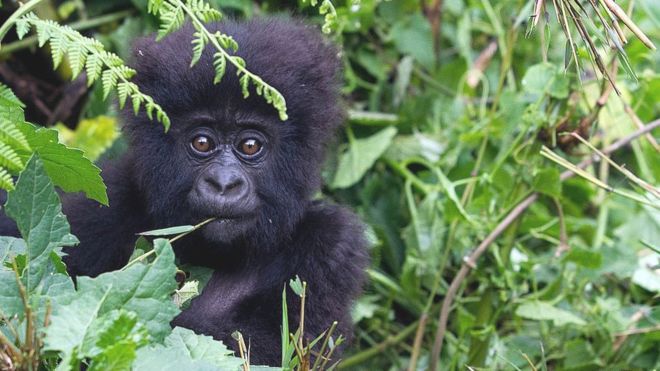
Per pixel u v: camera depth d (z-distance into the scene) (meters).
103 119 11.65
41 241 6.07
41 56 12.85
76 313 5.52
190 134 8.40
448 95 12.84
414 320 11.42
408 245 10.98
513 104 10.62
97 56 6.04
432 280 10.71
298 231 8.95
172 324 7.87
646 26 13.04
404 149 11.84
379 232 11.29
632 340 9.98
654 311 9.95
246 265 8.89
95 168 6.75
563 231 10.11
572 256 10.03
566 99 9.50
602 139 11.78
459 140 11.45
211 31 8.50
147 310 5.89
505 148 10.66
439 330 9.80
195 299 8.80
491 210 10.05
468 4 13.46
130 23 12.35
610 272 10.85
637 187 9.05
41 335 5.55
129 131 8.73
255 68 8.28
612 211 12.55
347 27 12.10
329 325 8.65
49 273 6.16
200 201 8.13
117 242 9.02
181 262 8.77
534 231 10.72
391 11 12.82
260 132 8.43
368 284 9.75
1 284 5.82
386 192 11.81
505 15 13.22
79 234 8.97
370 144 11.56
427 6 13.16
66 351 5.26
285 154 8.59
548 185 9.56
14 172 7.02
